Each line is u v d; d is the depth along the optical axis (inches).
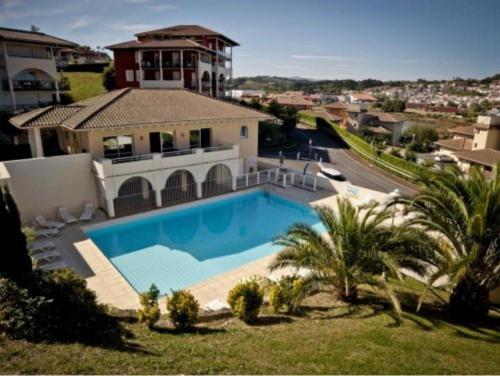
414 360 305.7
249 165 1213.7
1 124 1258.0
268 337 354.6
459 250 425.4
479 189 426.9
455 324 415.8
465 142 2198.6
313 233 496.7
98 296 526.0
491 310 485.7
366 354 315.3
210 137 1073.5
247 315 411.8
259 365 282.4
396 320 416.2
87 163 840.9
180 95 1135.6
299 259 468.8
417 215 493.4
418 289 552.7
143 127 875.4
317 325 396.2
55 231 719.7
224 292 558.3
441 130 3351.4
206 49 1797.5
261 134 1974.7
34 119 825.5
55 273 382.6
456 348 339.9
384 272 454.9
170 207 916.6
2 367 236.5
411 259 444.8
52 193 799.7
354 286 481.7
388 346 335.9
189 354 296.2
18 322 289.6
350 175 1507.1
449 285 429.4
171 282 611.2
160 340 335.6
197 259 703.7
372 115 3284.9
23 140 1277.1
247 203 1048.2
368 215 477.1
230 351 310.7
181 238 806.5
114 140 876.0
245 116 1079.6
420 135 3036.4
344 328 385.1
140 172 850.8
